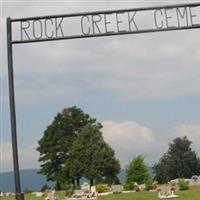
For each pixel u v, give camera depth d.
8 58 16.47
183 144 153.75
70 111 123.69
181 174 151.50
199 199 52.69
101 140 107.38
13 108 16.17
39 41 16.66
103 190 72.81
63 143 121.19
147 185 73.69
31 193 91.62
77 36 16.56
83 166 106.06
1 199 74.81
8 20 16.55
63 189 110.12
